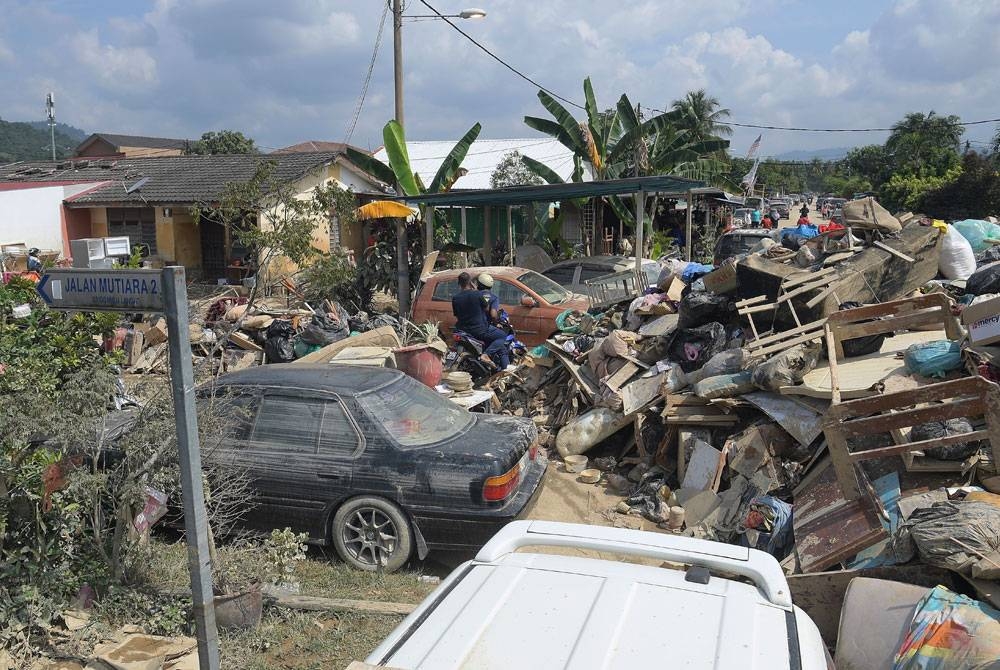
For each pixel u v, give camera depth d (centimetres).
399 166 1769
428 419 594
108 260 834
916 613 358
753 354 698
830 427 516
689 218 2209
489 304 1012
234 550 503
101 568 479
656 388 769
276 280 1416
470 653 214
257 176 1019
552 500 703
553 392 924
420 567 566
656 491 686
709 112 5441
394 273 1695
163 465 482
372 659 220
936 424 523
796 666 210
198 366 858
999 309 556
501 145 3197
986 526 400
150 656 414
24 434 434
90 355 571
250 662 427
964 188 3744
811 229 1648
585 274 1384
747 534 564
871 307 673
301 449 568
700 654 210
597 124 2106
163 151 5144
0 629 424
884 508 507
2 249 1870
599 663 206
